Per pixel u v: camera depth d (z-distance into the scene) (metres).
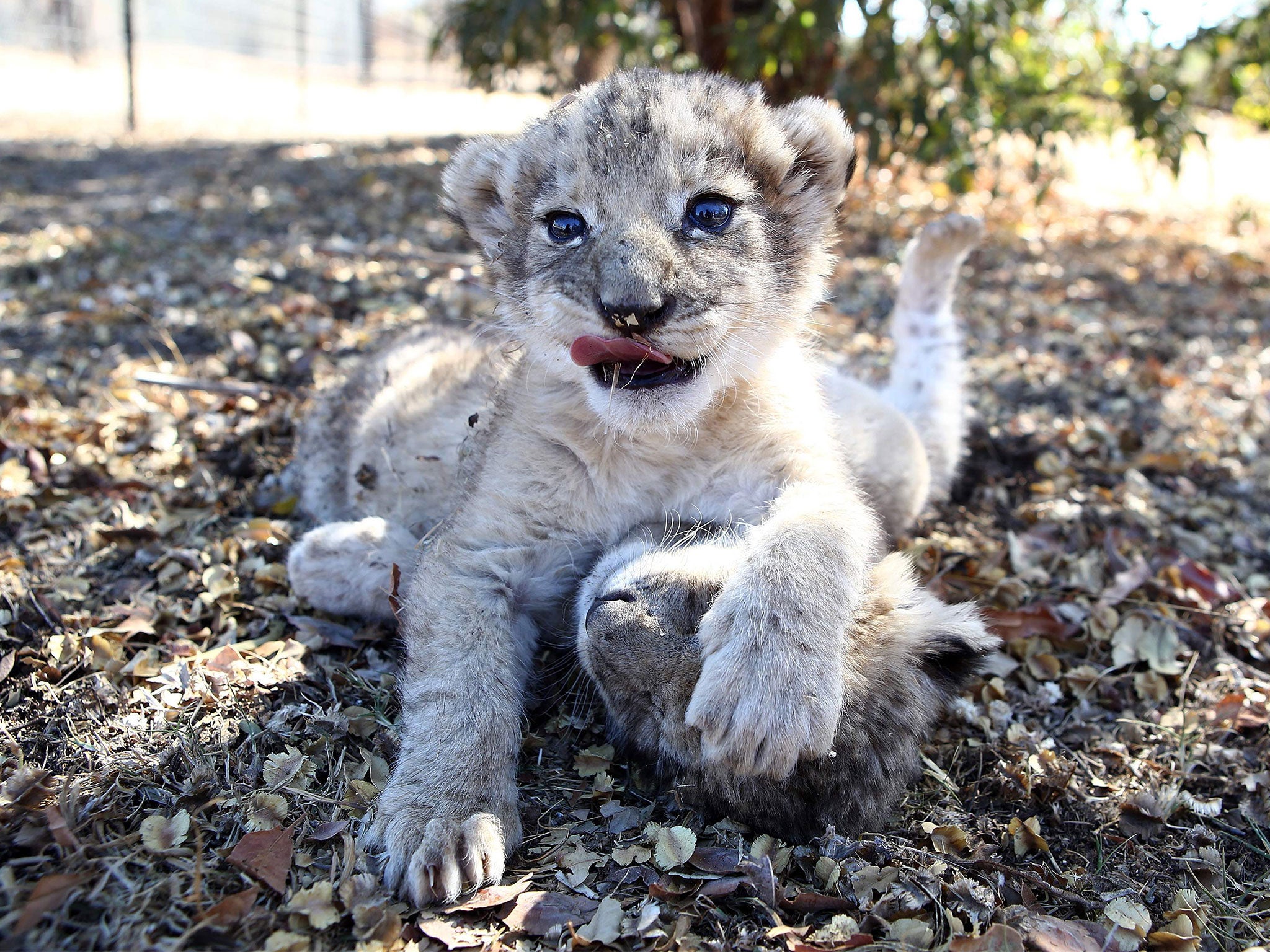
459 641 0.39
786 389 0.44
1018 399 0.78
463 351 0.57
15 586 0.47
